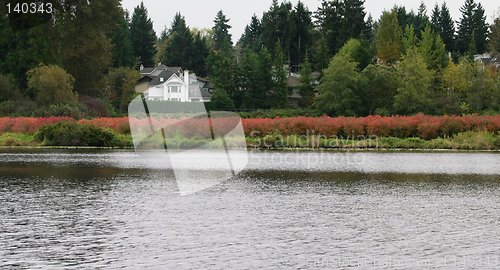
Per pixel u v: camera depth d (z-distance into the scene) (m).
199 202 22.73
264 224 18.73
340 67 82.50
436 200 23.86
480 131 54.94
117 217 19.55
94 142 51.97
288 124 54.62
